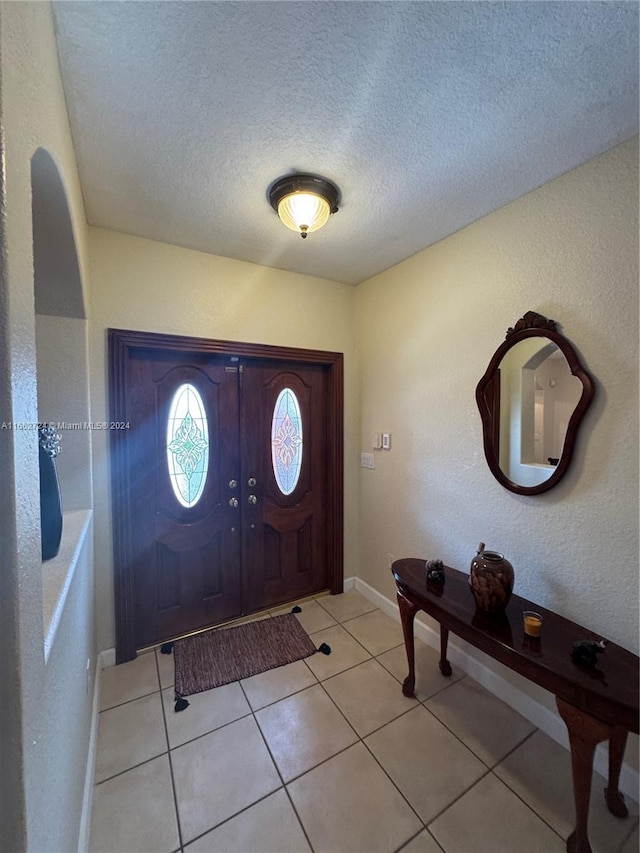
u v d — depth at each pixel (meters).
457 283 1.99
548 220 1.56
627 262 1.33
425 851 1.15
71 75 1.05
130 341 2.01
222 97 1.15
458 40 0.98
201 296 2.23
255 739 1.54
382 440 2.58
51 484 1.08
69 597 1.00
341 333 2.78
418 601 1.69
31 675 0.57
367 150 1.39
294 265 2.45
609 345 1.38
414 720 1.64
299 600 2.73
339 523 2.81
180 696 1.78
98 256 1.94
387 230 1.98
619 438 1.35
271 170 1.50
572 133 1.30
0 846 0.51
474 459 1.92
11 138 0.53
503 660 1.31
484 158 1.43
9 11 0.53
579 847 1.10
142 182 1.56
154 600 2.20
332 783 1.35
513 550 1.73
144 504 2.16
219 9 0.89
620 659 1.22
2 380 0.50
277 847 1.16
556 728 1.54
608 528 1.38
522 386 1.66
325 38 0.97
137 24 0.92
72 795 1.00
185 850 1.15
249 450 2.52
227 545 2.45
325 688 1.83
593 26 0.94
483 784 1.35
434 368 2.15
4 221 0.50
